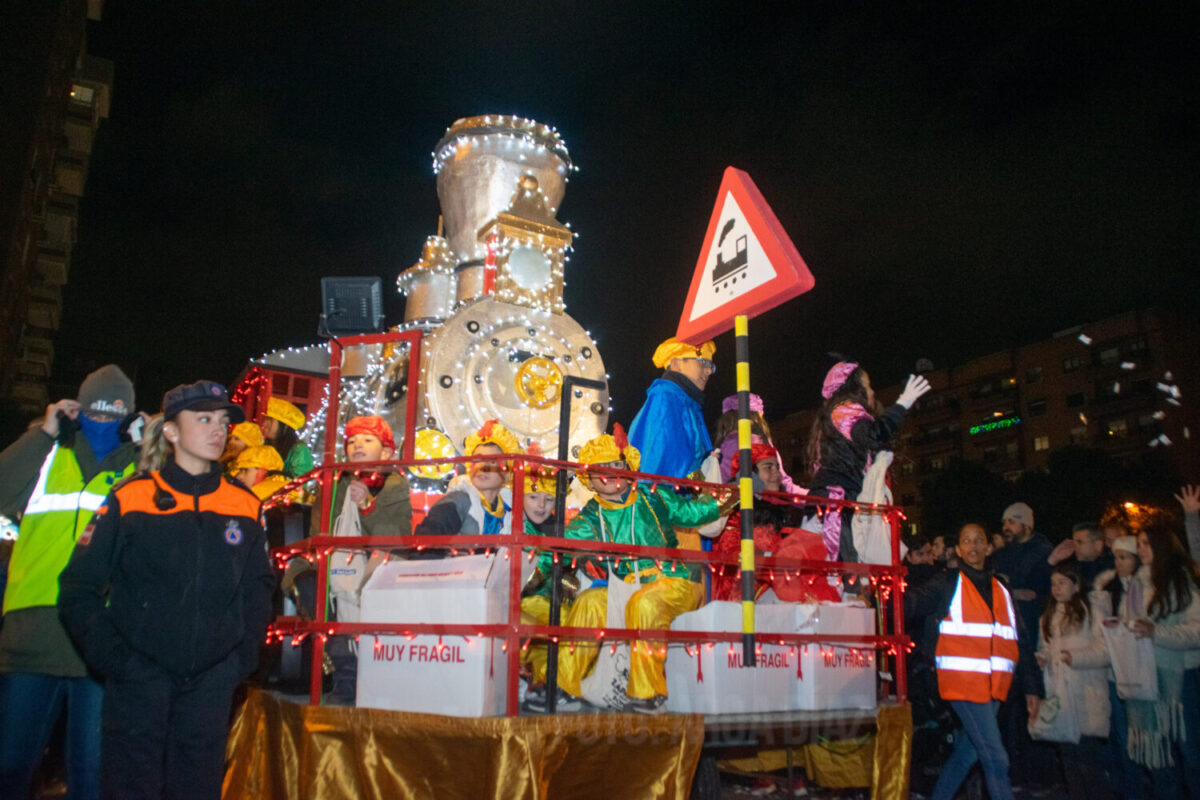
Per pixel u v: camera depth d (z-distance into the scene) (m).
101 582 3.25
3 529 4.33
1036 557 6.91
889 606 5.78
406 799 3.55
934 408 55.12
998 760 5.02
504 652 3.77
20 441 3.96
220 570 3.42
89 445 4.07
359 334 5.22
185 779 3.29
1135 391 42.38
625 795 3.73
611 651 4.21
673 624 4.29
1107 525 6.34
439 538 3.85
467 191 11.09
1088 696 5.81
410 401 5.02
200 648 3.32
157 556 3.32
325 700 4.38
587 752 3.65
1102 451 28.09
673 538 4.59
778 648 4.31
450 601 3.73
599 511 4.54
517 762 3.42
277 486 5.92
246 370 9.95
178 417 3.53
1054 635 5.97
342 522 4.95
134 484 3.44
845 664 4.56
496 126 11.12
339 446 9.59
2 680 3.68
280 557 4.68
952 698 5.17
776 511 5.55
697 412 5.57
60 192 30.02
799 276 3.76
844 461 5.38
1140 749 5.51
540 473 4.46
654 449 5.27
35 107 21.67
